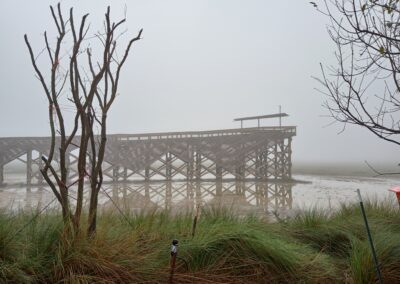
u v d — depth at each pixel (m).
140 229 4.24
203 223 4.83
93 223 3.58
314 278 4.01
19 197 16.55
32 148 26.27
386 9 2.40
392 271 4.00
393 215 6.91
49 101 3.31
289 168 26.69
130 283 3.27
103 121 3.55
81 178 3.42
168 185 23.84
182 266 3.78
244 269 3.90
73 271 3.14
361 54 2.57
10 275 2.89
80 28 3.29
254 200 15.74
